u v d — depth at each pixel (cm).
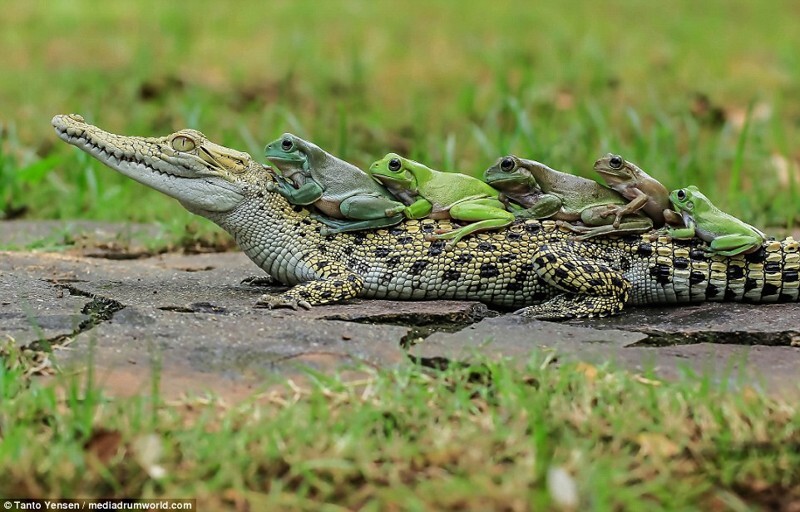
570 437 676
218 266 1180
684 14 2878
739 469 672
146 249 1290
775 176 1578
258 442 679
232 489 644
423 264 955
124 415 698
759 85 2167
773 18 2853
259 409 710
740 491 664
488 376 770
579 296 941
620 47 2430
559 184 970
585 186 967
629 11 2900
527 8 2891
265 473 659
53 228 1363
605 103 1995
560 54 2314
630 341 854
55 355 796
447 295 965
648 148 1650
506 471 657
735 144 1836
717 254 955
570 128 1780
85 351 803
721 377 777
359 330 852
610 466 654
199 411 720
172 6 2741
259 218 969
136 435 675
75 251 1255
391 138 1850
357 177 970
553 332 870
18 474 644
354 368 777
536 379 759
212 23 2586
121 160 961
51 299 930
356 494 643
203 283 1044
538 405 708
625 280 947
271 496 633
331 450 668
